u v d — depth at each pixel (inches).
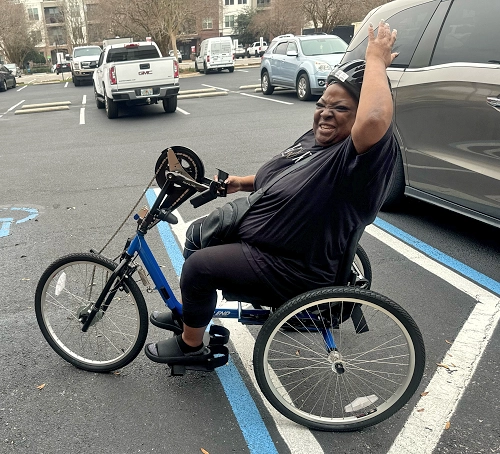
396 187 182.4
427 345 112.7
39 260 163.3
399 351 107.8
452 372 103.7
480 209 146.6
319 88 503.2
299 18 1578.5
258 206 86.0
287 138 341.7
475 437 87.4
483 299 130.0
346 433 89.9
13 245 176.7
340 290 82.0
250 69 1195.3
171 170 93.0
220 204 213.0
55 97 770.2
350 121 80.7
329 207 78.0
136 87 462.3
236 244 87.0
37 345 118.0
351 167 73.4
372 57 75.0
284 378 103.7
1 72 964.0
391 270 147.9
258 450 86.5
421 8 167.9
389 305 82.0
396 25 177.3
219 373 106.3
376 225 182.7
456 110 146.7
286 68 553.9
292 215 80.2
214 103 556.4
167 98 488.4
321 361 99.3
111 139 373.1
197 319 92.1
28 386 104.1
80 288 108.5
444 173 156.3
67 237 182.1
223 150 314.5
